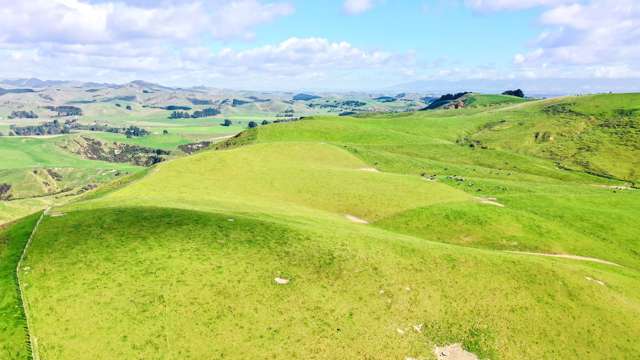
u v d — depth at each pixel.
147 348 39.69
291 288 49.47
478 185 117.88
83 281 47.34
